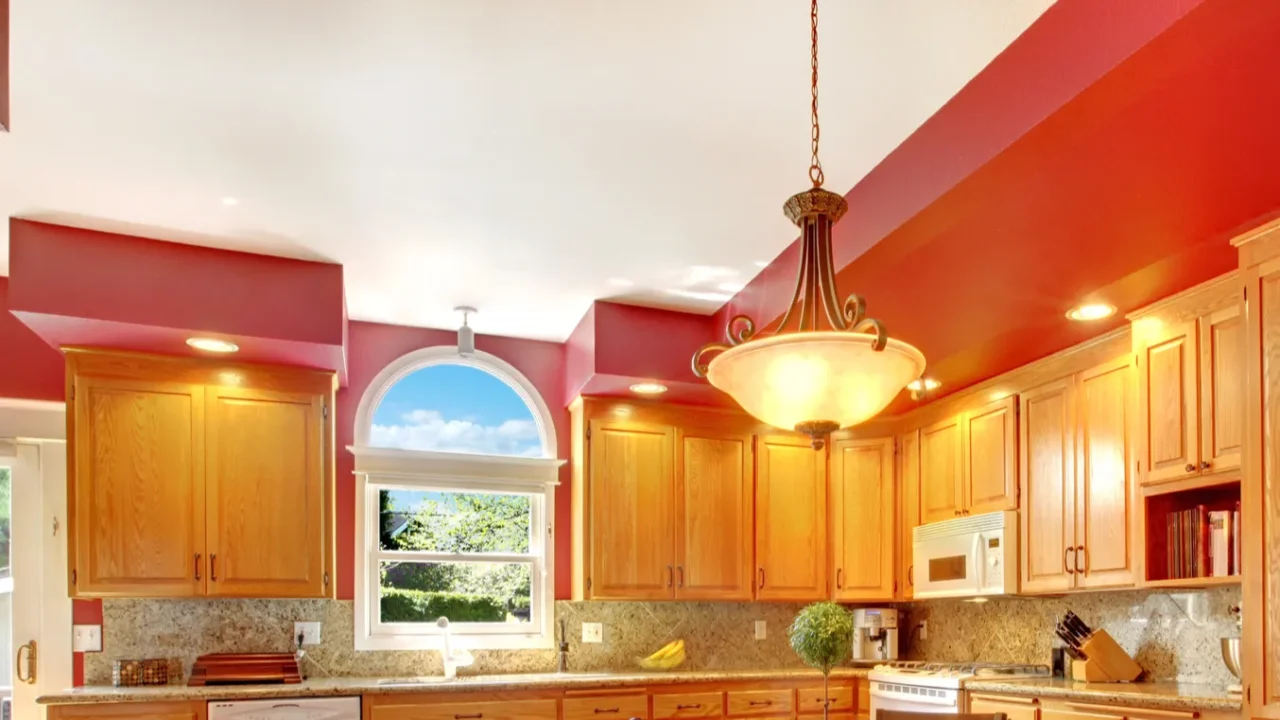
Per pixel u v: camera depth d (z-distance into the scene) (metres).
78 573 3.91
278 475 4.29
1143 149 2.35
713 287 4.36
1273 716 2.69
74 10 2.23
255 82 2.58
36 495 4.24
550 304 4.65
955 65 2.48
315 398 4.41
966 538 4.67
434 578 4.93
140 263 3.74
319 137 2.91
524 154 3.03
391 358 5.01
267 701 3.88
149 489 4.06
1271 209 2.72
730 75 2.55
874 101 2.67
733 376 2.34
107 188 3.28
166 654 4.30
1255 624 2.77
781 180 3.21
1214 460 3.33
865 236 3.10
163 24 2.30
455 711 4.14
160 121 2.79
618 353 4.58
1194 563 3.52
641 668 5.08
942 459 5.00
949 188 2.62
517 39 2.39
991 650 5.00
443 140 2.93
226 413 4.24
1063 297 3.55
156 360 4.15
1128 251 3.08
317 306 4.00
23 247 3.57
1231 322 3.28
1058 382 4.24
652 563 4.95
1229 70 1.97
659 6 2.25
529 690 4.28
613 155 3.04
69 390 4.00
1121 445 3.83
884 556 5.26
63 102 2.67
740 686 4.70
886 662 5.14
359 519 4.77
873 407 2.35
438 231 3.68
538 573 5.09
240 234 3.72
